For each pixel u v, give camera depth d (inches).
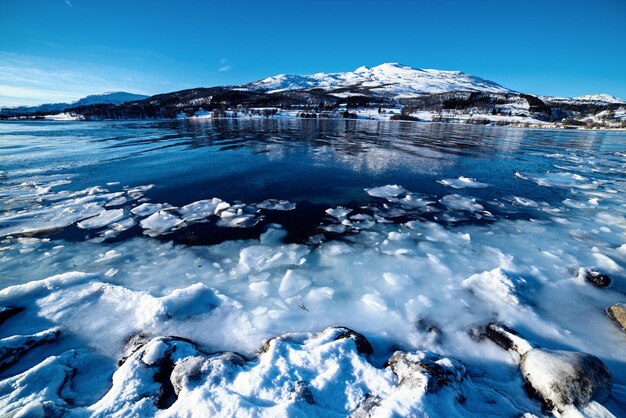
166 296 118.7
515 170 405.4
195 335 105.5
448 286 138.3
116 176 345.4
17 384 79.7
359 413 71.3
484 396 80.0
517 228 207.3
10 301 119.6
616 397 80.9
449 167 418.3
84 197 260.7
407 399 71.1
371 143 676.1
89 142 652.1
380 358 97.1
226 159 454.3
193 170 379.6
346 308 123.5
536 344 97.0
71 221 208.5
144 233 193.2
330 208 247.3
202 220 215.9
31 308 116.6
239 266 155.9
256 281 142.3
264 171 378.6
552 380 78.7
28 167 386.6
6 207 234.4
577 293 132.9
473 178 358.9
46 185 303.1
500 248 177.5
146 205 243.0
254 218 222.2
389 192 293.1
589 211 241.8
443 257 166.7
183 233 194.4
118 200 256.2
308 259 164.7
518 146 677.3
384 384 80.4
